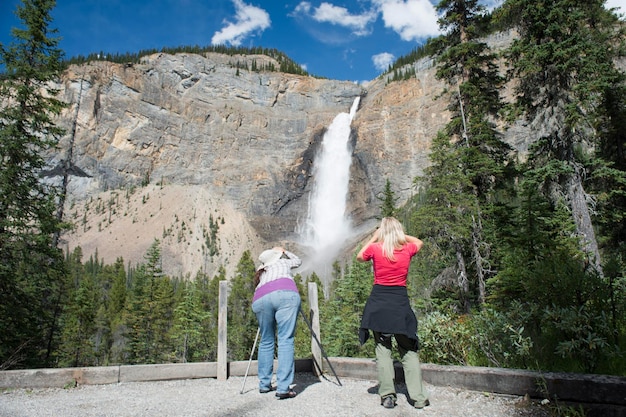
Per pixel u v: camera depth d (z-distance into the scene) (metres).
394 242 4.03
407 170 137.12
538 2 12.90
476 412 3.54
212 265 133.38
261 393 4.58
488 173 14.77
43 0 17.27
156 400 4.37
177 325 39.06
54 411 3.96
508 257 8.05
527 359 4.88
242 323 45.25
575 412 3.33
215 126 166.25
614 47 15.03
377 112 151.75
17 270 15.66
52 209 16.56
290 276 4.76
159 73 165.25
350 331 20.33
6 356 14.77
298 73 189.62
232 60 192.88
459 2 16.53
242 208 153.88
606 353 4.16
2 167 15.59
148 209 148.75
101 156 151.25
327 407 3.90
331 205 150.62
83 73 148.62
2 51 16.67
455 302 14.65
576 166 12.95
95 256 130.62
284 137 168.12
